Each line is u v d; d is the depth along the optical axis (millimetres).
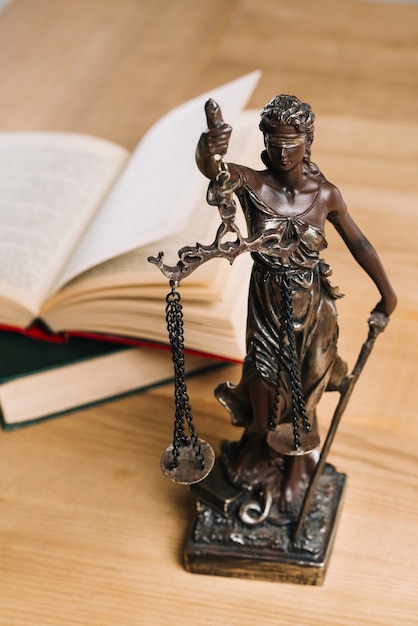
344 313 1583
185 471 1101
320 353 1140
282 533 1260
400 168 1871
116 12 2391
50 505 1352
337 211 1066
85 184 1730
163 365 1482
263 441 1271
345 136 1957
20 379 1448
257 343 1136
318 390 1176
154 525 1320
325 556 1239
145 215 1479
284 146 979
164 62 2193
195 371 1499
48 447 1429
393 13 2326
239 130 1680
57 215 1660
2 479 1387
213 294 1377
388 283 1149
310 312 1099
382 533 1293
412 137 1949
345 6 2361
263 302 1102
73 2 2451
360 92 2074
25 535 1314
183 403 1092
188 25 2326
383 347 1525
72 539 1309
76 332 1479
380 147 1927
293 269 1067
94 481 1379
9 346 1495
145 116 2027
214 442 1412
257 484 1291
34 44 2277
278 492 1289
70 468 1397
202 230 1479
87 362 1467
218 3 2404
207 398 1470
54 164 1777
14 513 1343
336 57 2184
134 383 1489
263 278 1080
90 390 1478
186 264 988
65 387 1469
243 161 1600
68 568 1275
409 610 1213
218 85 2105
